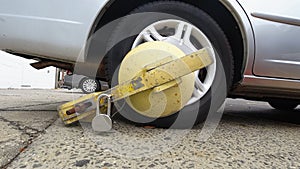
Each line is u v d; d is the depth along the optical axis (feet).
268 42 4.36
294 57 4.53
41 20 3.76
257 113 7.98
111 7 4.03
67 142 3.06
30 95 11.96
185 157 2.75
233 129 4.41
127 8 4.14
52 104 7.36
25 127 3.78
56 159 2.52
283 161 2.79
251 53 4.32
